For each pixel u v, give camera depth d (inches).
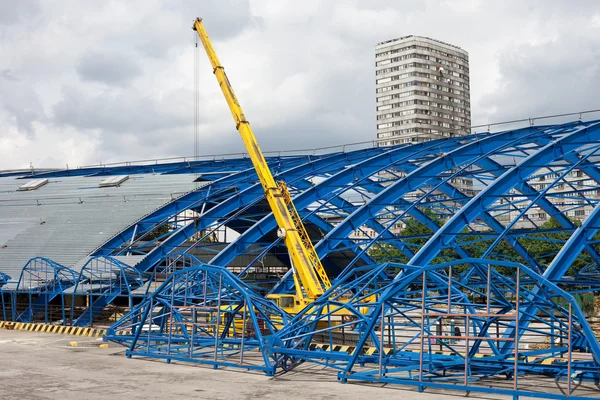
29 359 1304.1
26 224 2546.8
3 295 2154.3
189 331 1651.1
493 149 2075.5
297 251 1715.1
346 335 1558.8
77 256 2249.0
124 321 1476.4
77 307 2233.0
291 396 915.4
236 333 1549.0
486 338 898.1
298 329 1156.5
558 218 2121.1
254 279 2733.8
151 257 2113.7
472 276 2062.0
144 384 1016.2
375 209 1887.3
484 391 890.1
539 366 1048.2
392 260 2859.3
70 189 2871.6
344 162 2440.9
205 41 2271.2
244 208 2162.9
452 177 1930.4
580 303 2246.6
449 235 1531.7
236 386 997.2
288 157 2768.2
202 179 2815.0
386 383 1012.5
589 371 1000.9
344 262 2736.2
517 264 901.8
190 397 912.3
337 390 959.6
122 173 3161.9
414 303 1235.2
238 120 2023.9
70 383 1025.5
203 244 2524.6
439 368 1064.8
